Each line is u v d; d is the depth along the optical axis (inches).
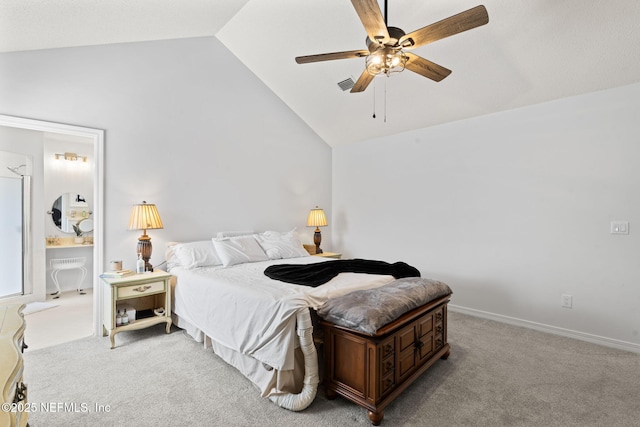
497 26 103.4
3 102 99.4
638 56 98.8
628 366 96.0
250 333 83.0
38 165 163.5
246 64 164.4
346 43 128.2
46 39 100.4
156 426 68.2
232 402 77.1
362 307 74.2
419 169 165.5
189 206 144.3
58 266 174.9
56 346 108.2
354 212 198.5
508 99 129.6
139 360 98.3
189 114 144.3
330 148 210.4
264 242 153.8
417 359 85.2
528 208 129.8
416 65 85.1
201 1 110.4
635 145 107.0
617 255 110.7
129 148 126.4
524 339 117.3
